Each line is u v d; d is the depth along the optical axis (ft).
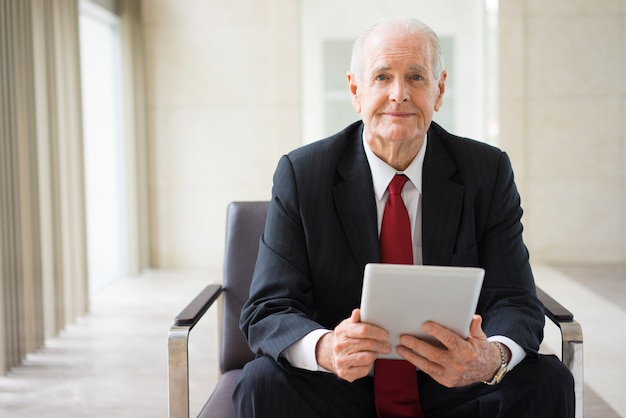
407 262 7.06
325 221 7.20
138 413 11.48
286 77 23.07
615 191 23.12
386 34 7.01
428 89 7.00
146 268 23.43
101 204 23.02
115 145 22.80
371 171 7.34
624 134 22.97
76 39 17.63
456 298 5.57
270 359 6.50
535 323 6.74
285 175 7.42
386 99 6.95
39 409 11.66
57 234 16.17
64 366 13.92
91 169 22.97
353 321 5.98
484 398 6.40
